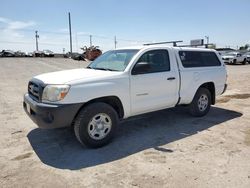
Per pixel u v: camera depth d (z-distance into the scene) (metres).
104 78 4.50
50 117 4.09
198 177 3.48
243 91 10.18
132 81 4.82
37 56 49.50
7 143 4.72
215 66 6.64
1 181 3.40
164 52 5.52
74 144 4.68
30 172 3.65
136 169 3.72
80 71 5.02
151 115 6.55
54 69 21.45
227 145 4.58
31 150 4.42
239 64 30.08
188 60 6.00
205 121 6.07
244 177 3.47
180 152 4.30
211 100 6.69
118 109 4.86
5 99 8.77
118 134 5.20
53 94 4.11
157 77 5.21
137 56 5.00
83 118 4.28
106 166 3.83
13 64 26.78
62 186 3.29
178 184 3.31
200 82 6.16
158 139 4.92
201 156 4.14
